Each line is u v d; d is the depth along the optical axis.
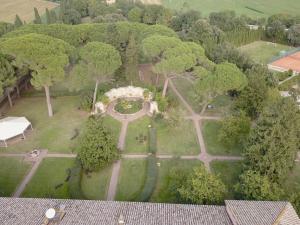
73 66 61.44
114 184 44.81
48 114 61.06
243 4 150.75
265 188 36.81
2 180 45.75
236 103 58.28
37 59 51.91
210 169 47.50
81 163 46.69
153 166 46.97
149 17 114.44
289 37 102.62
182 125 57.75
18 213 32.94
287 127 40.03
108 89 64.12
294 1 153.88
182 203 38.44
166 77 59.75
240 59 77.62
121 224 30.92
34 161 49.25
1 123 52.94
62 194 43.09
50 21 108.44
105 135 46.81
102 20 100.75
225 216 32.03
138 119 59.25
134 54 62.19
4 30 80.12
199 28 90.88
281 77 78.19
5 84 55.34
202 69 56.72
